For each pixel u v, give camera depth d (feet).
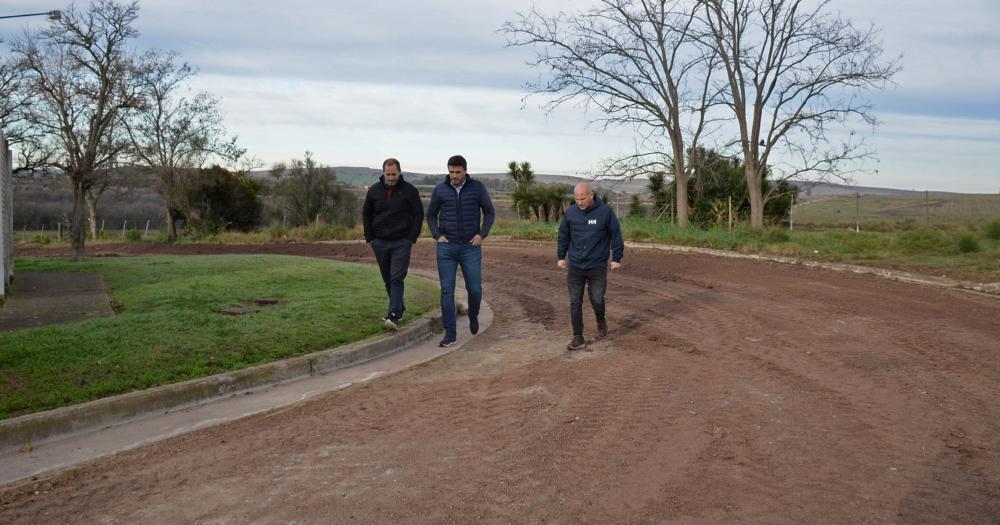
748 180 84.58
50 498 13.42
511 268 58.23
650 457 14.70
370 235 28.84
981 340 25.99
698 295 39.11
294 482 13.85
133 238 127.95
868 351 24.49
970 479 13.26
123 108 70.59
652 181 108.58
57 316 29.89
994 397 18.74
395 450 15.61
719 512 11.94
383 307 32.45
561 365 23.67
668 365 23.04
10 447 16.58
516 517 11.98
